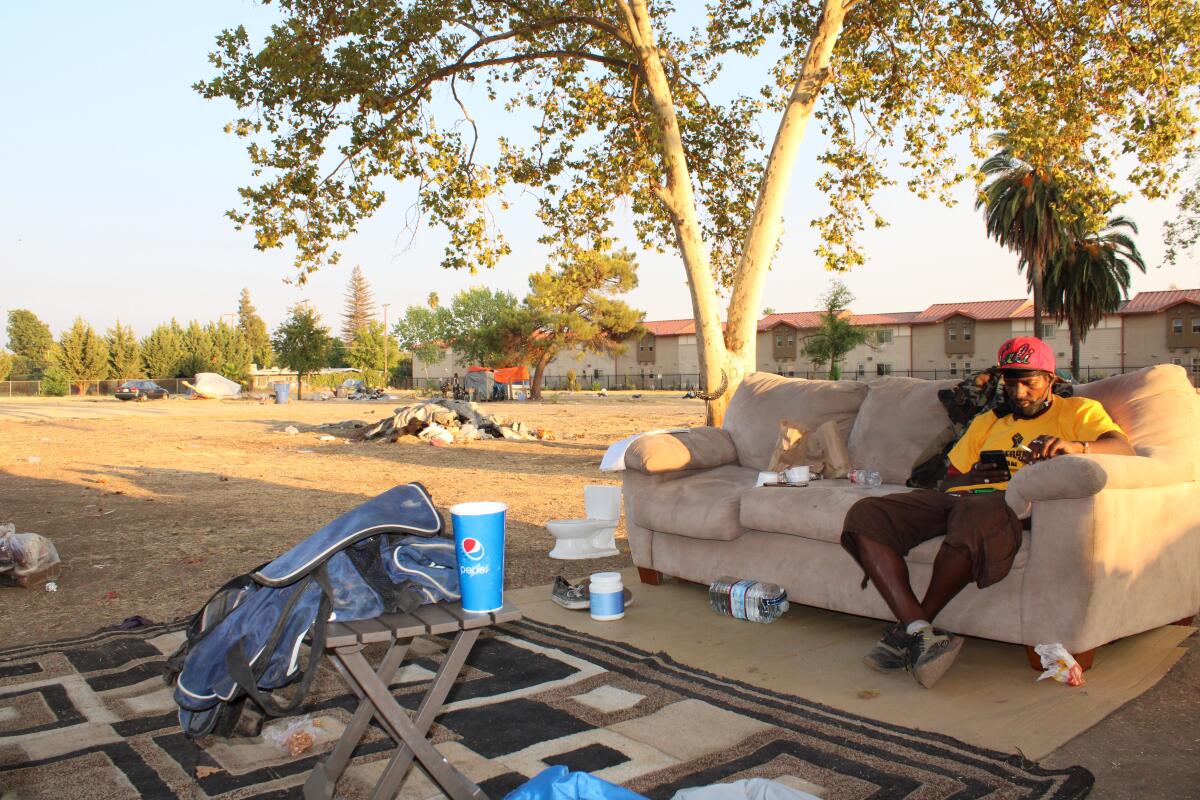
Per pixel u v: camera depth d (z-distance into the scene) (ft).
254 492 32.01
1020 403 12.67
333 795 8.07
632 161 41.04
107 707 10.82
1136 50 35.29
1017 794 8.08
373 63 39.09
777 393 18.48
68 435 63.10
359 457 46.83
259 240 40.09
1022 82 38.11
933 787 8.26
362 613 7.59
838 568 13.83
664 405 112.68
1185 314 158.10
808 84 32.19
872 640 13.50
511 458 45.88
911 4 37.06
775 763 8.89
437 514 8.50
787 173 32.55
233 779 8.80
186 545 21.56
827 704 10.70
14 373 262.26
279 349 157.79
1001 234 104.94
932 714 10.32
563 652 12.87
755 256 32.65
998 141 55.83
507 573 18.57
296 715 10.48
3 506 28.45
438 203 40.88
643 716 10.27
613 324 142.31
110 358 208.03
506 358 149.69
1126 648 12.78
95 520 25.50
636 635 13.80
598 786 6.31
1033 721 10.03
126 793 8.48
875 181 40.78
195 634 9.12
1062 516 11.23
